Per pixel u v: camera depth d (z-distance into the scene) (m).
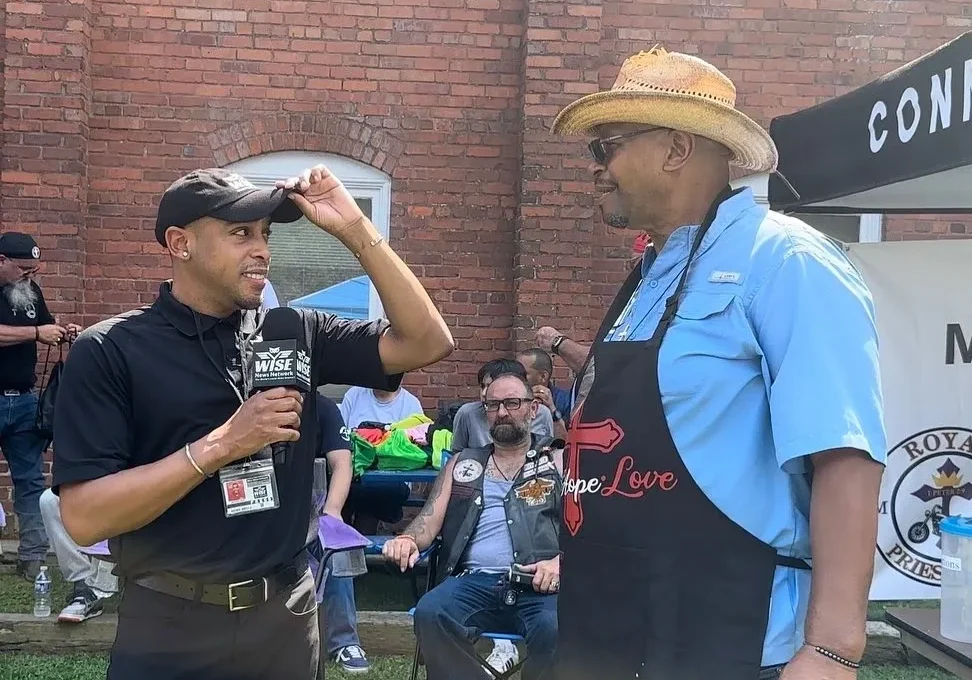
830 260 1.56
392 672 4.02
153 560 1.95
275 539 2.02
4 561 5.43
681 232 1.73
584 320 6.04
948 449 3.64
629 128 1.74
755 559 1.56
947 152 2.68
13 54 5.76
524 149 6.00
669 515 1.58
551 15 5.98
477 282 6.27
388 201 6.23
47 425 4.91
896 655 4.14
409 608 4.86
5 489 5.88
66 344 5.81
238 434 1.81
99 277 6.04
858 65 6.32
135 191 6.05
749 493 1.56
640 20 6.22
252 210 1.92
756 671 1.53
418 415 5.53
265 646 2.01
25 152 5.79
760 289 1.57
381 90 6.19
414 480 4.82
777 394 1.50
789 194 3.56
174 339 1.99
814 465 1.49
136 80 6.04
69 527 1.88
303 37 6.13
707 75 1.72
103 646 4.07
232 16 6.08
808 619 1.45
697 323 1.60
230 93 6.09
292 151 6.17
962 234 6.30
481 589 3.58
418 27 6.20
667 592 1.58
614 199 1.81
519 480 3.81
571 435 1.81
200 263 1.96
